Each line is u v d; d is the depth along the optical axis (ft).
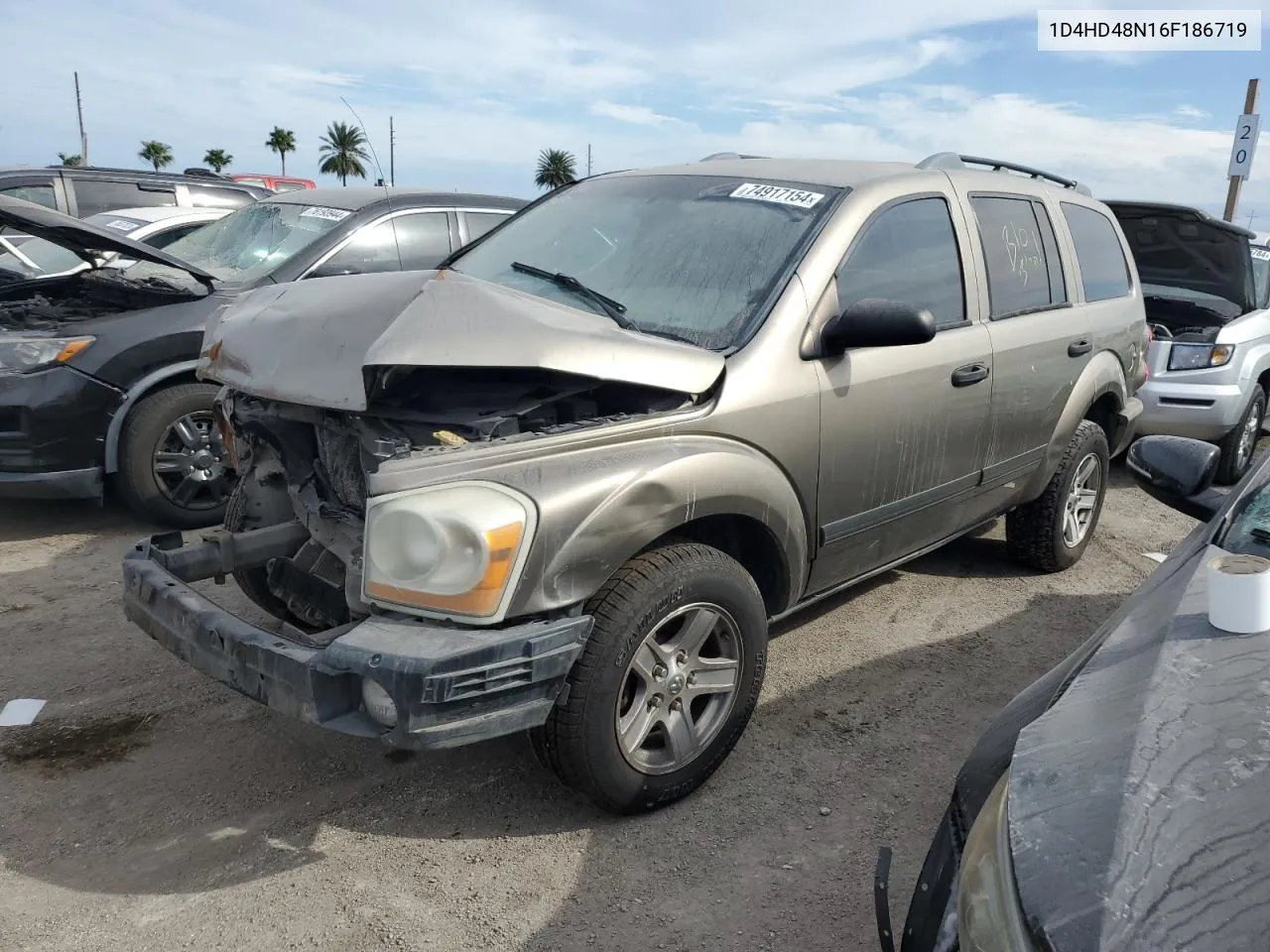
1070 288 15.08
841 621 14.16
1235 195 37.93
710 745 9.67
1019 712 6.48
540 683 7.91
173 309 17.08
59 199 29.96
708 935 7.99
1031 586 15.78
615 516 8.29
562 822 9.41
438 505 7.68
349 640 7.66
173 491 17.38
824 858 8.96
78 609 14.07
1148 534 19.07
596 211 12.48
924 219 12.25
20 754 10.41
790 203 11.30
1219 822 4.43
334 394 8.91
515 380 9.91
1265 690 5.31
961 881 4.97
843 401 10.57
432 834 9.23
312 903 8.27
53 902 8.22
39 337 16.03
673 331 10.24
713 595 9.24
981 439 12.91
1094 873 4.30
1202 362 22.18
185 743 10.71
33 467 15.98
